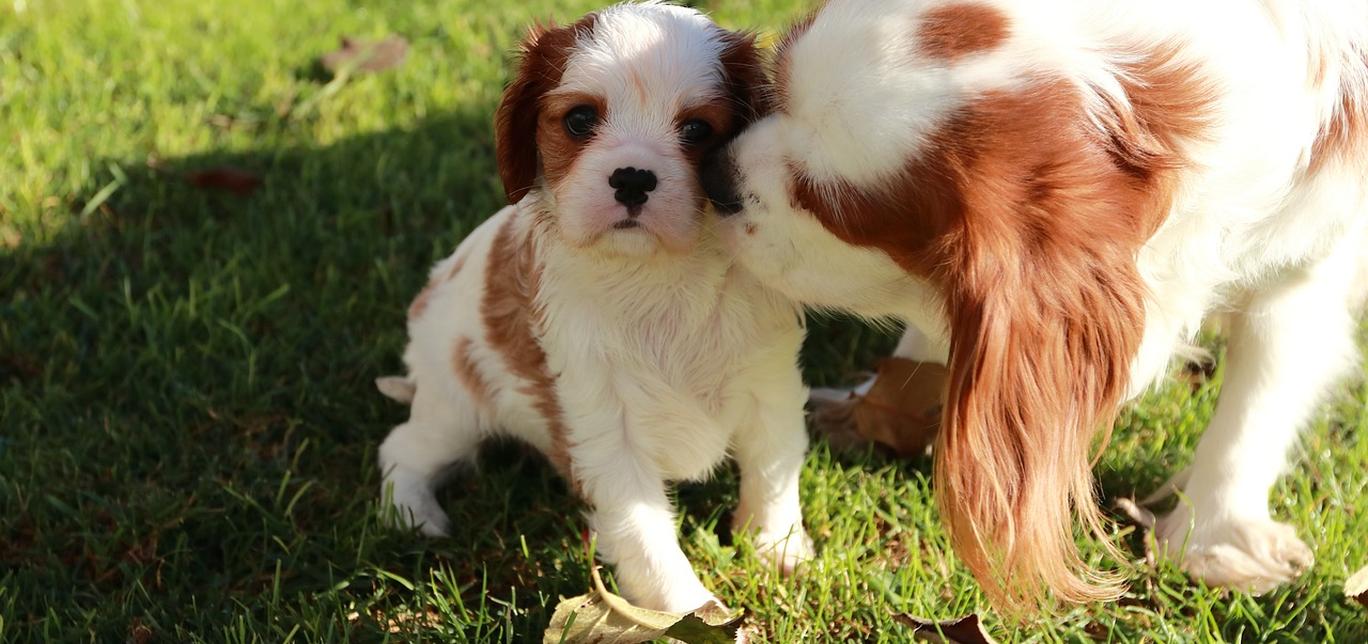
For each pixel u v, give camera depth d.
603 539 0.87
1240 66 0.78
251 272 1.08
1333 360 0.90
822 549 0.91
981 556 0.77
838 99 0.76
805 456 0.95
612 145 0.82
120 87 1.28
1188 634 0.85
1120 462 0.96
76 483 0.94
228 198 1.16
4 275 1.08
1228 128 0.77
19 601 0.87
